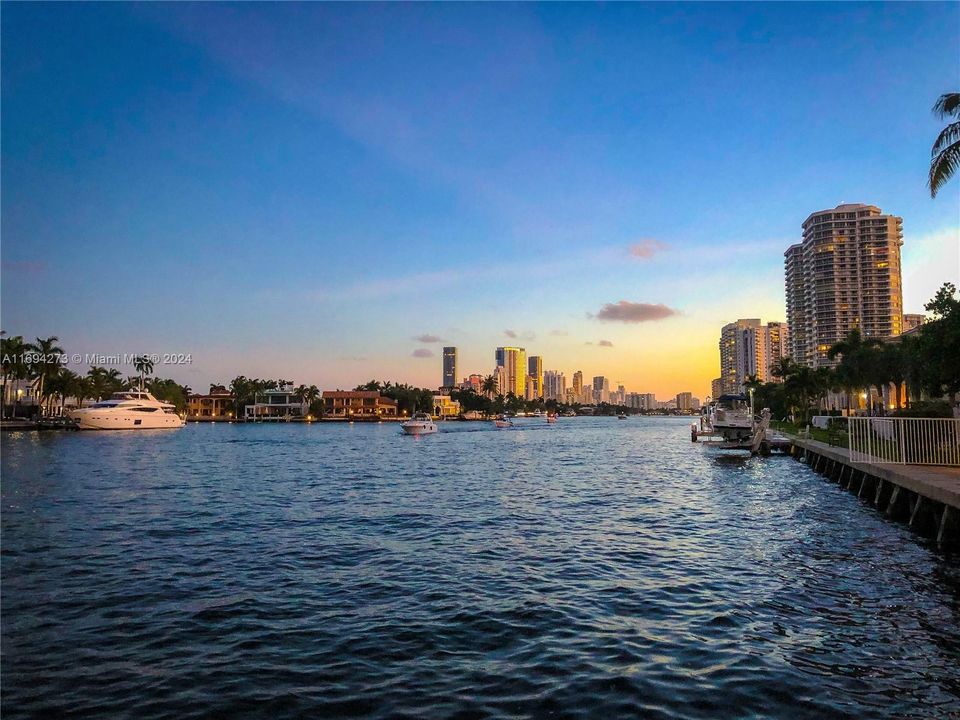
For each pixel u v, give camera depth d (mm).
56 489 32250
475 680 8820
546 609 12023
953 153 23828
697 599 12617
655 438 106500
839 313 151500
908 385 57656
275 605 12445
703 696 8195
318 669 9281
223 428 158875
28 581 14312
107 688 8695
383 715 7809
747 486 33281
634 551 17156
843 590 13211
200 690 8602
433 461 54344
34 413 132750
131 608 12281
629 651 9828
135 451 65312
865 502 26891
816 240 155125
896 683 8570
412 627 11070
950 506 17750
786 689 8383
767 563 15688
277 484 35312
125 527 21219
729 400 58562
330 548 17766
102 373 162000
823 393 93625
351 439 101562
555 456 60562
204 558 16562
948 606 12062
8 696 8461
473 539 18984
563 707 7945
